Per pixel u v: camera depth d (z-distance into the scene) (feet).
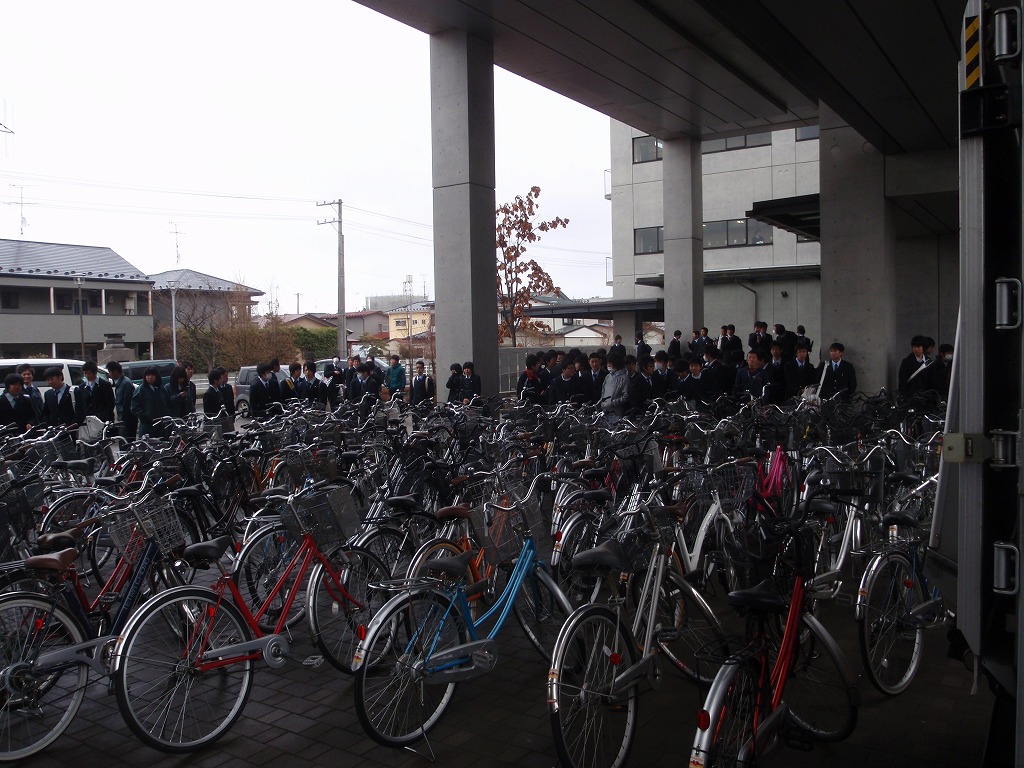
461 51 37.32
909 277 65.87
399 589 12.25
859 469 16.53
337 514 14.08
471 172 37.93
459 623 12.01
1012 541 7.30
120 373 33.76
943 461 8.89
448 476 18.81
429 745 11.57
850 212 42.70
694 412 27.45
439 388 39.37
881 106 36.27
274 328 123.85
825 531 15.94
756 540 11.47
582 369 36.70
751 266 87.76
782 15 27.89
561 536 14.89
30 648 11.57
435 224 38.96
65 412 34.30
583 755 10.27
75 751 11.76
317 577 13.80
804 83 33.45
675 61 41.16
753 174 87.76
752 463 17.26
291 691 13.69
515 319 86.84
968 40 7.44
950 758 10.88
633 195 95.76
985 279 7.39
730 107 50.34
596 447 22.85
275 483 21.43
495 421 28.76
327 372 51.34
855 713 10.89
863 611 12.44
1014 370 7.34
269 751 11.66
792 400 30.66
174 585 13.30
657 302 84.28
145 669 11.79
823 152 43.19
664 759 11.05
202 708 12.45
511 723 12.34
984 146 7.38
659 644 12.21
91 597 15.19
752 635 9.67
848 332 42.60
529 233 85.46
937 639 15.39
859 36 29.63
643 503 13.08
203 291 129.39
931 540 9.00
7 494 16.03
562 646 10.16
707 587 16.70
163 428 30.60
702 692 13.03
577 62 41.29
